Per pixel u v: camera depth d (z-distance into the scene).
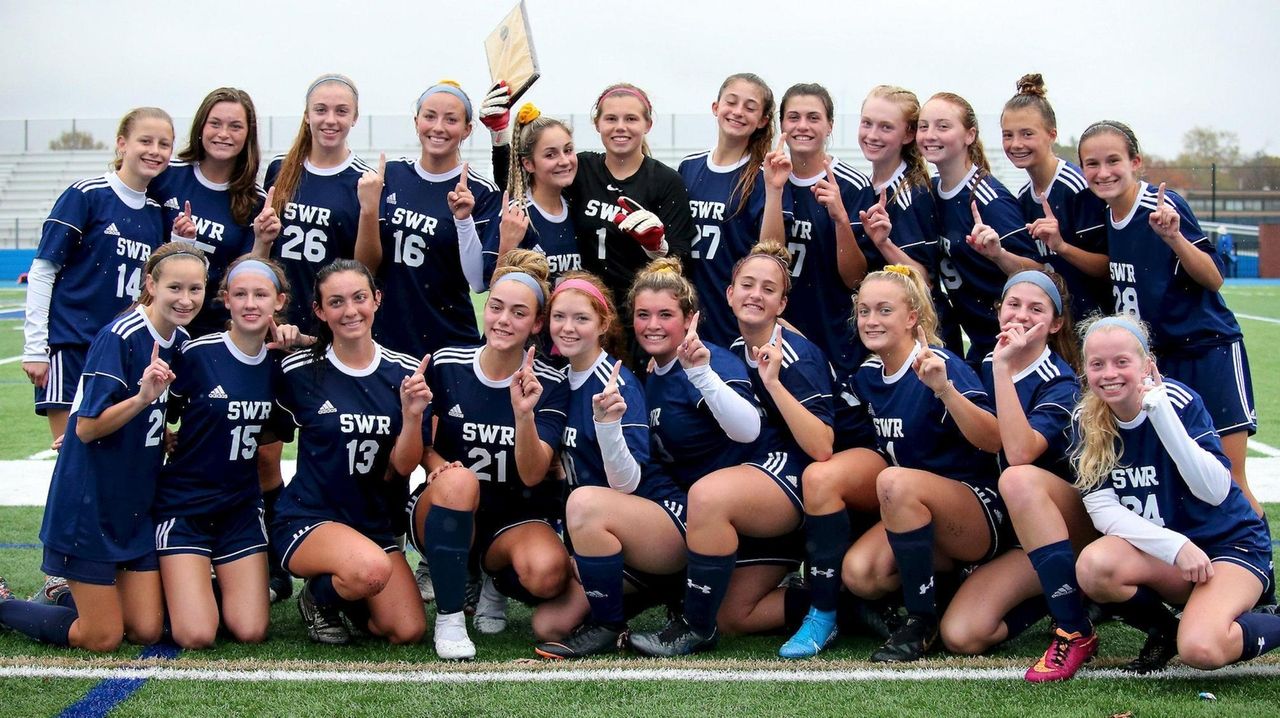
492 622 4.58
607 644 4.26
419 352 5.41
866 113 5.25
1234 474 4.88
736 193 5.41
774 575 4.50
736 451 4.42
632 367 5.28
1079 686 3.80
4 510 6.48
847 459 4.34
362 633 4.50
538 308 4.43
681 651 4.20
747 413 4.25
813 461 4.46
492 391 4.46
